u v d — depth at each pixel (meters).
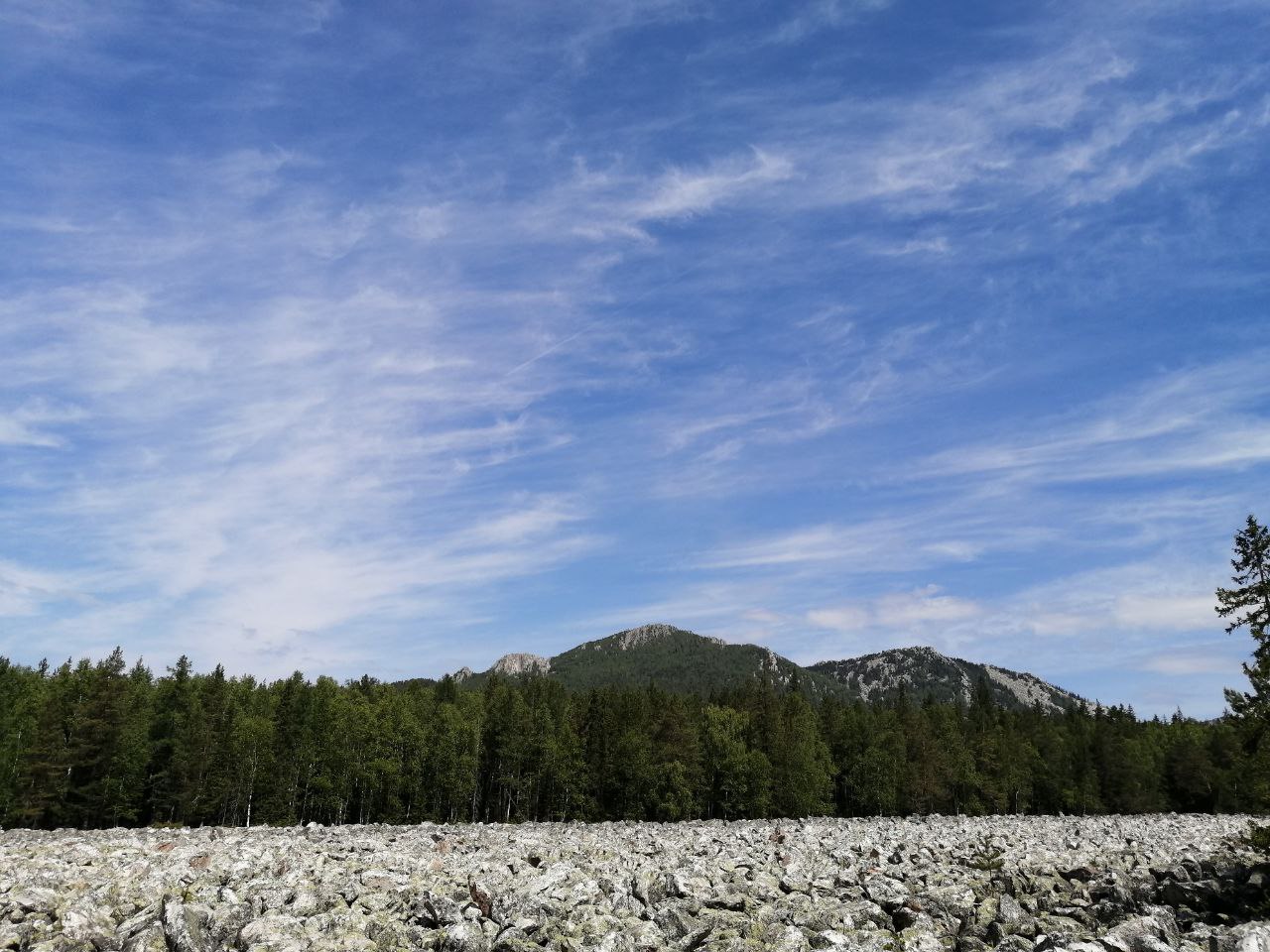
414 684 156.38
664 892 25.69
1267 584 28.81
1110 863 35.41
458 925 20.42
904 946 21.08
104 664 97.44
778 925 22.16
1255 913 26.97
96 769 85.44
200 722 90.94
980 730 159.38
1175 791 140.00
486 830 66.81
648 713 117.50
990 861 38.06
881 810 121.38
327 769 96.94
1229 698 29.98
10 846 40.50
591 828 72.00
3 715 88.38
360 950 19.39
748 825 77.62
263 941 19.78
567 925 21.70
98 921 21.52
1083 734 158.62
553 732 110.19
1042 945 18.95
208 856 31.27
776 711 131.75
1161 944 18.23
